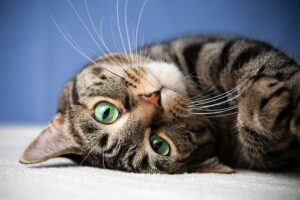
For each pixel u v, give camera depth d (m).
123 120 0.28
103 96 0.29
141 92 0.28
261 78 0.25
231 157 0.31
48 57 0.66
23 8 0.66
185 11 0.59
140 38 0.54
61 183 0.20
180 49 0.32
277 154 0.27
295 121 0.23
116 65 0.30
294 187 0.22
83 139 0.28
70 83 0.32
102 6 0.57
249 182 0.23
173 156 0.28
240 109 0.26
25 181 0.20
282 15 0.56
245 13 0.58
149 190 0.20
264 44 0.29
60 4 0.63
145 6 0.57
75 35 0.60
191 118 0.29
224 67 0.28
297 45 0.56
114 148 0.28
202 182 0.23
